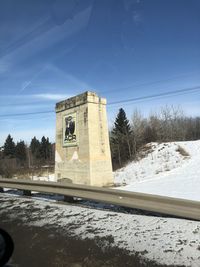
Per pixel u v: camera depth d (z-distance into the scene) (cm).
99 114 1938
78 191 1042
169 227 697
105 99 1994
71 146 1998
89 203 1084
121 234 671
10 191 1555
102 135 1934
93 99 1911
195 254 536
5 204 1128
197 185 1584
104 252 574
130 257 542
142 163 3659
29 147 9381
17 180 1373
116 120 5428
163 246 582
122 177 3075
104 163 1906
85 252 580
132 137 5091
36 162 8294
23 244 643
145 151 4262
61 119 2123
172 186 1644
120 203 864
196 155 3347
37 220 844
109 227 732
